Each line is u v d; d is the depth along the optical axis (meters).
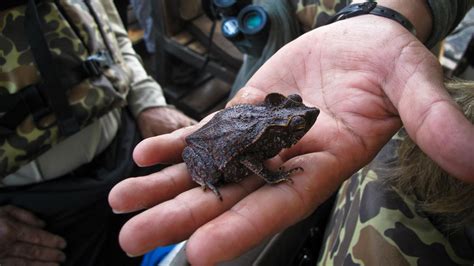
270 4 0.34
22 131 0.28
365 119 0.21
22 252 0.31
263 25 0.33
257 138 0.20
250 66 0.38
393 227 0.21
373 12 0.24
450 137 0.16
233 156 0.20
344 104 0.22
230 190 0.21
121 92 0.34
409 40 0.21
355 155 0.21
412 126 0.18
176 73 0.59
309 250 0.27
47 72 0.27
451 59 0.45
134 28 0.65
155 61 0.56
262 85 0.26
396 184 0.23
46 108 0.28
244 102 0.25
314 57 0.25
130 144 0.37
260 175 0.20
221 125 0.22
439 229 0.21
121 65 0.36
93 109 0.30
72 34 0.30
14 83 0.27
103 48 0.34
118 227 0.37
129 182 0.20
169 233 0.18
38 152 0.29
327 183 0.20
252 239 0.17
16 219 0.31
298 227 0.26
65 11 0.30
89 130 0.32
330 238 0.25
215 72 0.51
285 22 0.34
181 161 0.24
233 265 0.23
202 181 0.21
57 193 0.31
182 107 0.58
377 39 0.22
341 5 0.33
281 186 0.19
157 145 0.23
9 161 0.28
